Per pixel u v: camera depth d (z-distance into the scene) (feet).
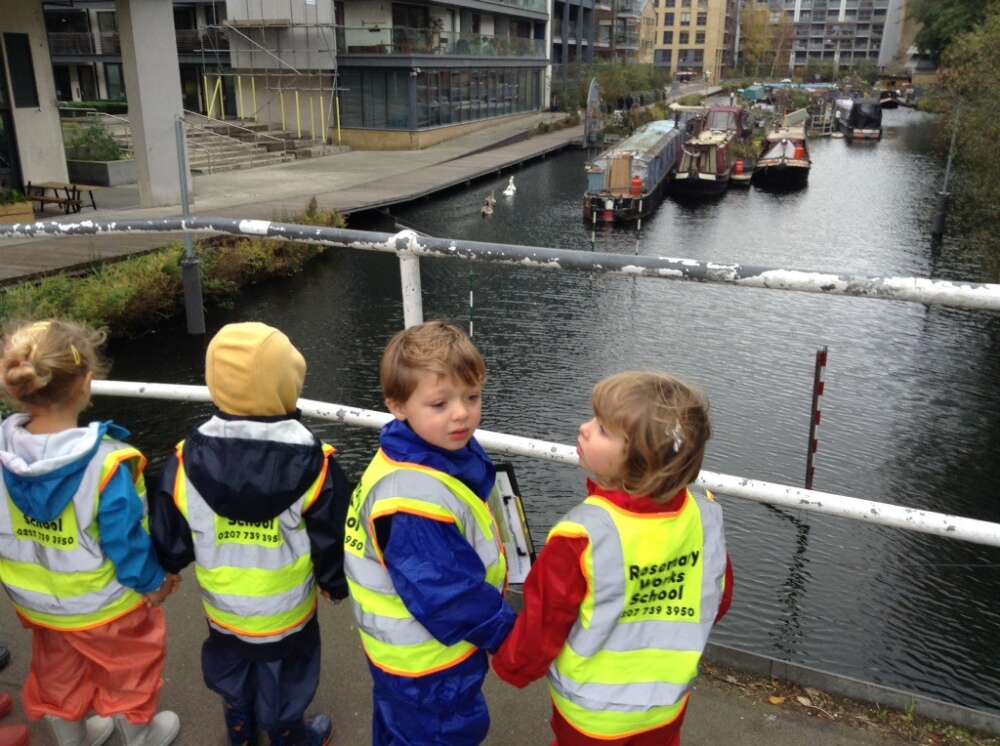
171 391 8.20
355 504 4.93
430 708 4.81
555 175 99.81
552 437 30.25
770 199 94.84
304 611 5.55
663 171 96.12
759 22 427.74
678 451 4.11
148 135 56.59
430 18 116.26
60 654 5.73
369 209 65.72
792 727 6.08
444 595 4.45
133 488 5.40
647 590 4.38
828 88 300.61
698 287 50.85
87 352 5.39
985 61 54.44
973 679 18.01
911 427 32.24
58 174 57.67
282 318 42.57
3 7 52.34
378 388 34.63
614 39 215.92
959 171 103.86
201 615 7.35
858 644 19.12
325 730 6.00
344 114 106.01
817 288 5.47
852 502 6.07
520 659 4.50
